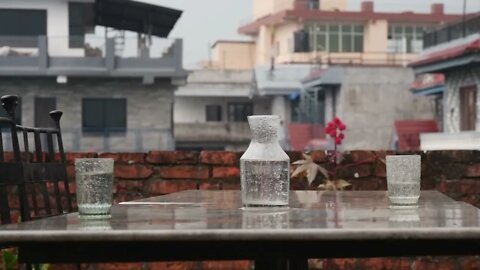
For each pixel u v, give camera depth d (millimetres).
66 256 1676
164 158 4191
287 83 29328
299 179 4109
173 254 1686
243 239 1600
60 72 20359
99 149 21062
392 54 32562
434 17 33094
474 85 18266
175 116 31969
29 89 20672
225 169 4191
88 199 2016
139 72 20969
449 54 18531
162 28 21719
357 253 1702
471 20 18562
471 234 1624
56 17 20641
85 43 20594
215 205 2354
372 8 33062
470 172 4180
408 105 25812
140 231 1611
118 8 20516
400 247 1707
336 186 3936
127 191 4180
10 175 2260
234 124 29953
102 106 21297
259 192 2203
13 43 20281
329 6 34594
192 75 31328
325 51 32656
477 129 17938
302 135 25906
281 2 35594
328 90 26453
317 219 1847
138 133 21344
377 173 4188
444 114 19781
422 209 2145
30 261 1676
